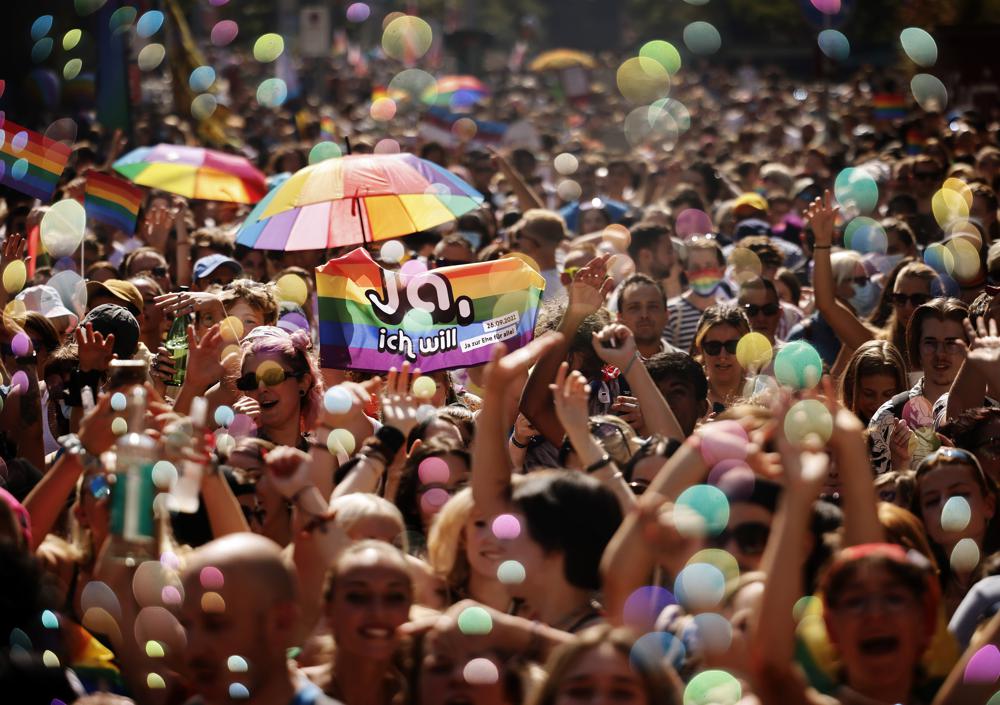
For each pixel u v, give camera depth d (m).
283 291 20.52
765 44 110.81
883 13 79.00
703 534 9.40
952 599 11.88
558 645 9.13
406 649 9.30
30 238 23.34
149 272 23.11
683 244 27.48
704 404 16.27
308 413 14.88
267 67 88.25
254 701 8.58
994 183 33.28
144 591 10.44
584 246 23.59
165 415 11.45
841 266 22.75
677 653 8.95
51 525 11.48
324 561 10.55
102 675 10.40
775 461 9.05
